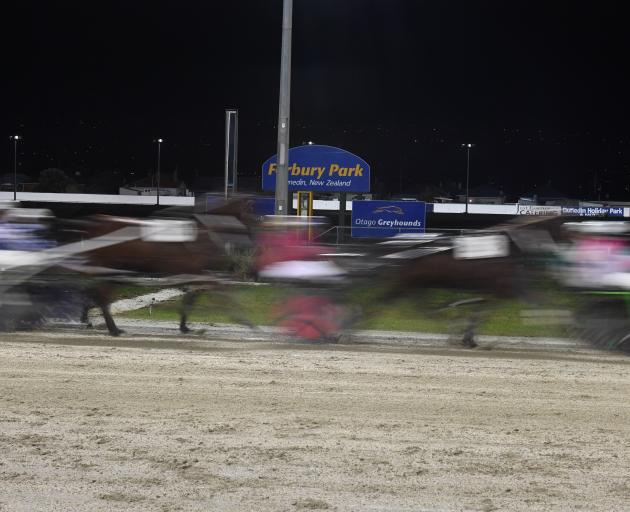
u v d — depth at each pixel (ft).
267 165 101.96
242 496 17.58
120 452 20.36
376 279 39.45
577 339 38.24
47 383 27.37
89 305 41.14
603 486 18.49
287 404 25.23
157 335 39.14
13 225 43.27
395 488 18.21
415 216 97.96
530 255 41.24
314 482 18.49
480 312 38.73
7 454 20.08
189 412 24.11
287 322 38.75
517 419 24.04
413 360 32.99
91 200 170.40
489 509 17.10
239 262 44.78
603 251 39.47
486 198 271.49
